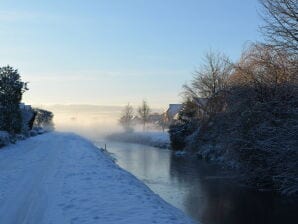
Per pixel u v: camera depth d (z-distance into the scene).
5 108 41.53
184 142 53.25
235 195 22.19
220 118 35.25
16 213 10.94
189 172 31.66
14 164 22.33
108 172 18.11
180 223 9.39
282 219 17.14
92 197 12.28
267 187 24.05
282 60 23.11
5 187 14.84
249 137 24.69
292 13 19.09
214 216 17.73
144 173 31.16
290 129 19.61
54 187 14.57
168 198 21.50
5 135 36.38
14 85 41.88
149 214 10.09
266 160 23.27
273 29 22.05
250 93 26.17
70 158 25.56
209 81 51.78
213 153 40.03
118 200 11.80
